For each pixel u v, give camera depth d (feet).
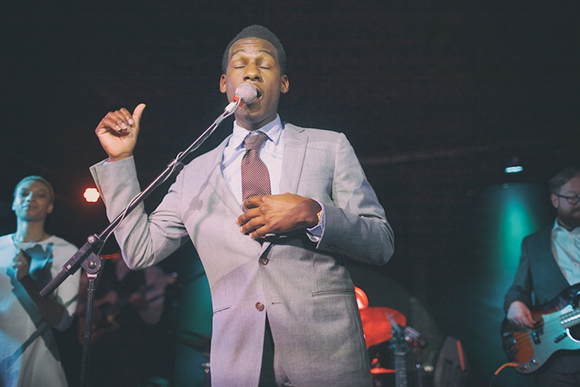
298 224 4.56
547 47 14.21
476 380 15.20
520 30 13.93
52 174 15.19
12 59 13.93
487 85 15.02
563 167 15.15
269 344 4.73
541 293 11.34
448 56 14.57
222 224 5.07
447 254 16.34
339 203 5.31
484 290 15.75
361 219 4.89
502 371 15.05
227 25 13.69
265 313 4.67
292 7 13.46
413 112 15.55
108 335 11.78
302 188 5.08
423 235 16.53
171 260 13.48
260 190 5.13
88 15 13.21
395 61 14.65
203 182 5.45
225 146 5.74
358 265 16.92
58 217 15.06
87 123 15.02
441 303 16.10
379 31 14.06
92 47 13.92
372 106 15.33
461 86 15.06
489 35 14.12
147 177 14.75
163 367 11.84
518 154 15.64
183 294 13.05
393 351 12.84
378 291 16.61
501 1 13.25
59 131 15.02
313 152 5.33
